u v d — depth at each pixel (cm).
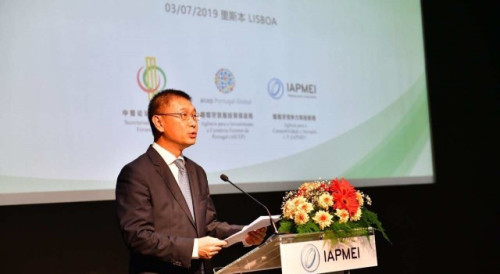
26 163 288
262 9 366
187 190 237
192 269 227
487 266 471
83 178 301
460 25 479
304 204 217
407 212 436
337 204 222
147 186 223
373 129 404
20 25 290
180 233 225
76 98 302
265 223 213
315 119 379
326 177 378
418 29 438
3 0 288
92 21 309
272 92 363
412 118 425
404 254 432
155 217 223
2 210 302
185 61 335
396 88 419
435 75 463
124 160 313
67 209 319
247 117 352
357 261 224
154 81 324
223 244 215
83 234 322
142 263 223
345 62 397
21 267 305
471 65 482
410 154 421
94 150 305
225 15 352
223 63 348
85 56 306
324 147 380
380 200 425
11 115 286
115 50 314
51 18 298
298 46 378
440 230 451
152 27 327
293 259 208
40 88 293
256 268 217
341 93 392
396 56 423
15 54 288
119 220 218
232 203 368
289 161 364
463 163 470
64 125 298
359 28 407
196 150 334
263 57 363
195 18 341
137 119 318
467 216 466
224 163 342
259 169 353
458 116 471
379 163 404
